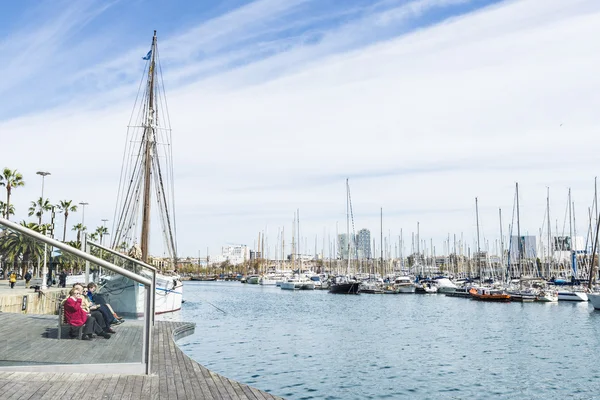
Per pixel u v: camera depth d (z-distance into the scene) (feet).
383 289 313.53
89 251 67.10
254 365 77.46
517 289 257.96
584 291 241.76
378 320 157.17
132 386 36.19
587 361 87.30
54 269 41.09
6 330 38.42
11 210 251.60
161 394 35.17
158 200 168.96
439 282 320.29
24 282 41.93
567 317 171.53
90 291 40.37
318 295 310.86
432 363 83.20
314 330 127.95
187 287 468.75
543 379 72.33
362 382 67.87
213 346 96.12
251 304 229.66
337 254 464.65
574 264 291.38
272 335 115.55
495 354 94.22
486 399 60.90
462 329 134.82
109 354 39.91
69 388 34.63
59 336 39.24
